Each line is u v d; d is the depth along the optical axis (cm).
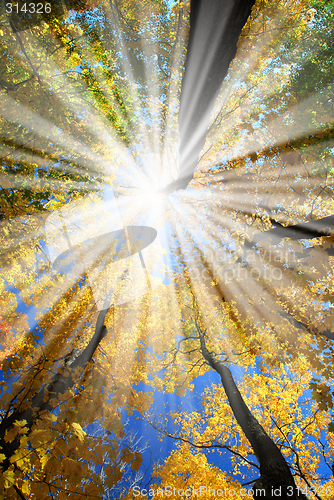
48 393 322
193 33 359
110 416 345
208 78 400
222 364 619
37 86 399
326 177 565
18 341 449
